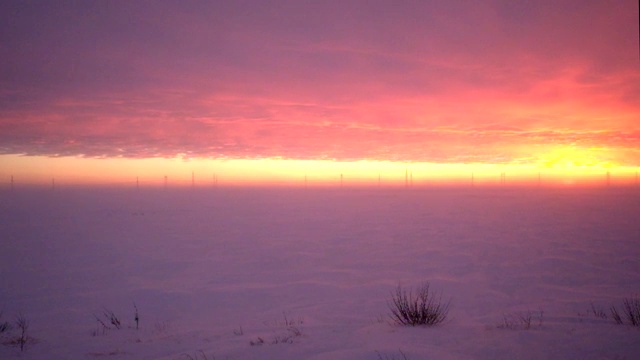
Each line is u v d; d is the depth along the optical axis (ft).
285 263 61.00
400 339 19.85
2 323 31.60
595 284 45.57
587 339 19.20
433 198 269.85
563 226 104.32
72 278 52.26
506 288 43.91
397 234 92.48
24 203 219.61
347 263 60.44
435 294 41.11
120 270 57.00
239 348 20.06
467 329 22.08
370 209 176.04
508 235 88.02
